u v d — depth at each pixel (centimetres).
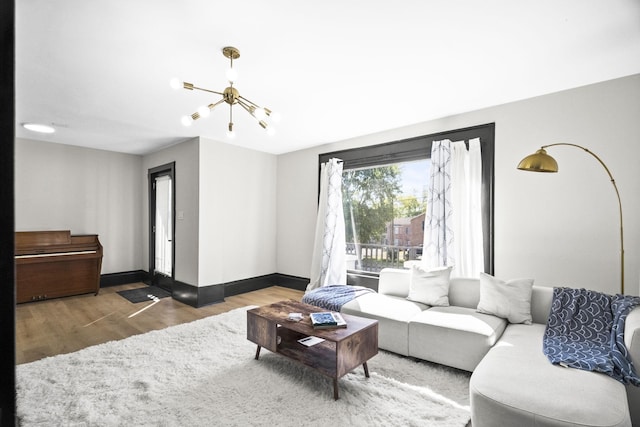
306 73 270
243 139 481
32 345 308
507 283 278
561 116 309
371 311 301
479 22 202
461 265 358
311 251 531
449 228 363
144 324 371
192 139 474
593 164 294
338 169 484
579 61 253
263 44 225
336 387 214
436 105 346
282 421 192
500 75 276
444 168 370
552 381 166
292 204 561
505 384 166
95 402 210
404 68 263
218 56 241
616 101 283
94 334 338
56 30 207
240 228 520
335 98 325
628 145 278
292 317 259
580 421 139
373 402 212
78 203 530
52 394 220
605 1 183
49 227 502
